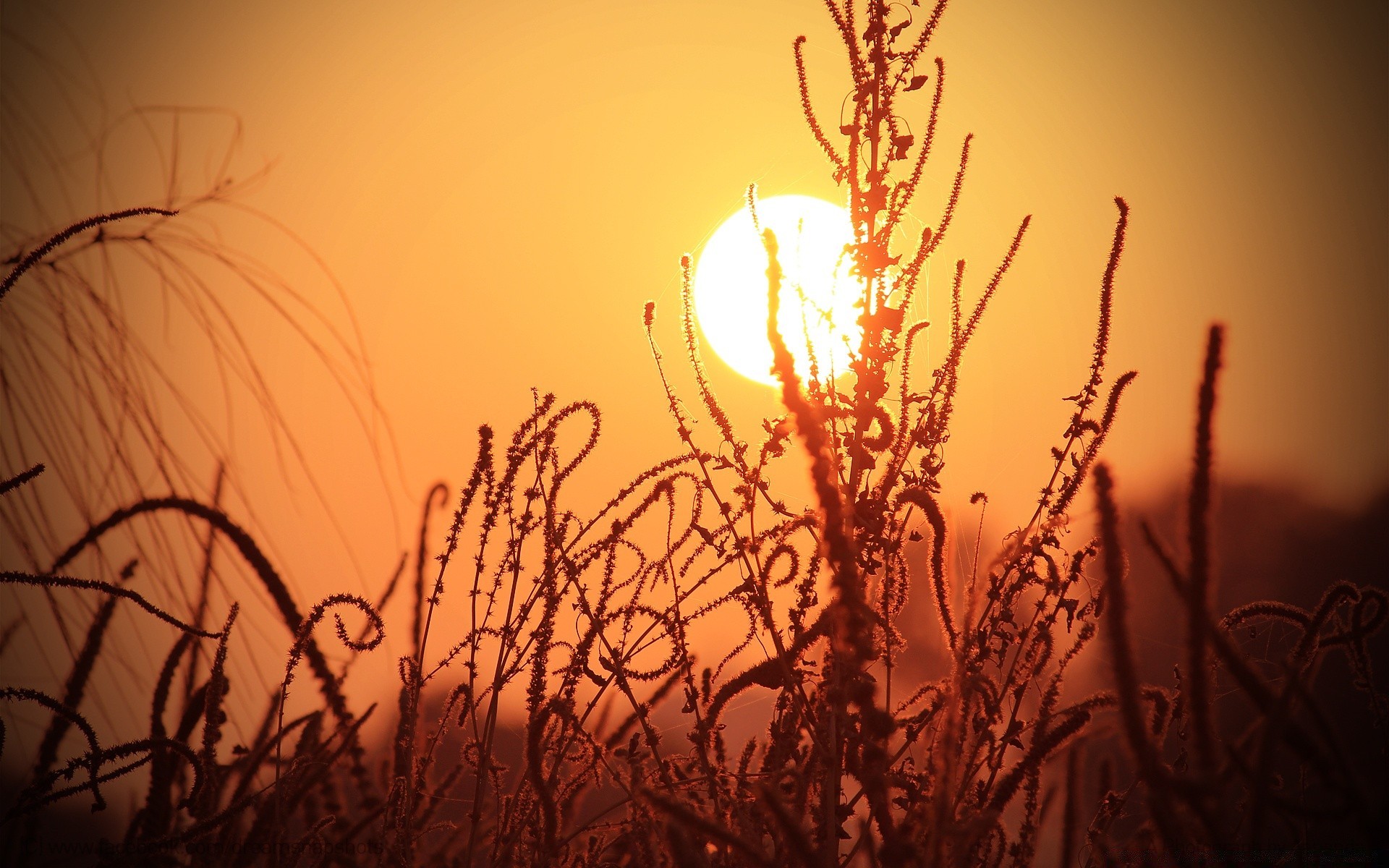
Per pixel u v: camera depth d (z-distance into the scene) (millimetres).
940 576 4898
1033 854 4832
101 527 4863
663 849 4891
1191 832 4684
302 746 4914
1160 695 4832
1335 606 4793
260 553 4906
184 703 4918
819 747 4875
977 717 4879
